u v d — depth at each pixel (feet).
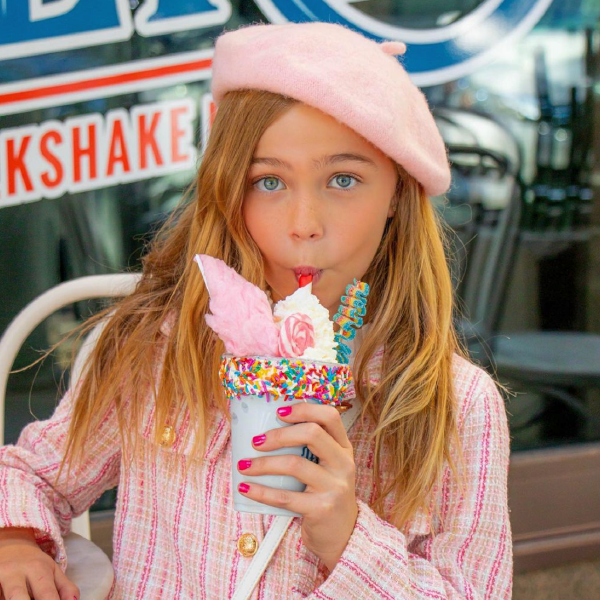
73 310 6.75
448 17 7.18
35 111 6.31
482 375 3.96
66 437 4.03
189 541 3.77
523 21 7.41
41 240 6.53
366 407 3.77
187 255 4.04
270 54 3.34
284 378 2.80
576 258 8.04
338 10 6.89
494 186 7.66
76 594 3.33
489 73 7.42
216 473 3.80
